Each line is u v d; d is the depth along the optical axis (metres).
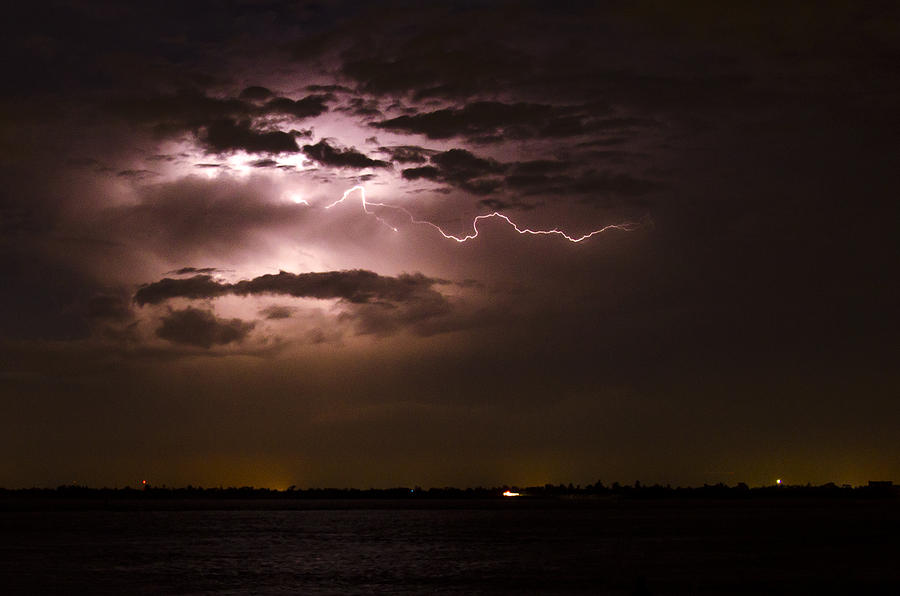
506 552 88.12
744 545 95.06
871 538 105.31
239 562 77.62
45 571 69.75
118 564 75.81
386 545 99.56
